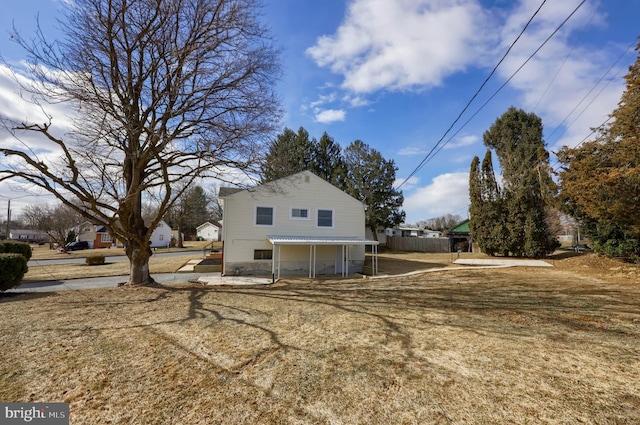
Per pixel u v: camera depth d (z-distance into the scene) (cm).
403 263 1908
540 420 249
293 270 1598
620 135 1059
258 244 1567
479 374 333
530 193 1916
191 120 902
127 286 955
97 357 388
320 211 1672
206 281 1302
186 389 308
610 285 892
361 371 345
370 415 261
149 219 3991
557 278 1060
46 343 437
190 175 957
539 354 384
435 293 824
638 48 939
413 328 502
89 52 799
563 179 1357
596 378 318
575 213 1499
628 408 263
